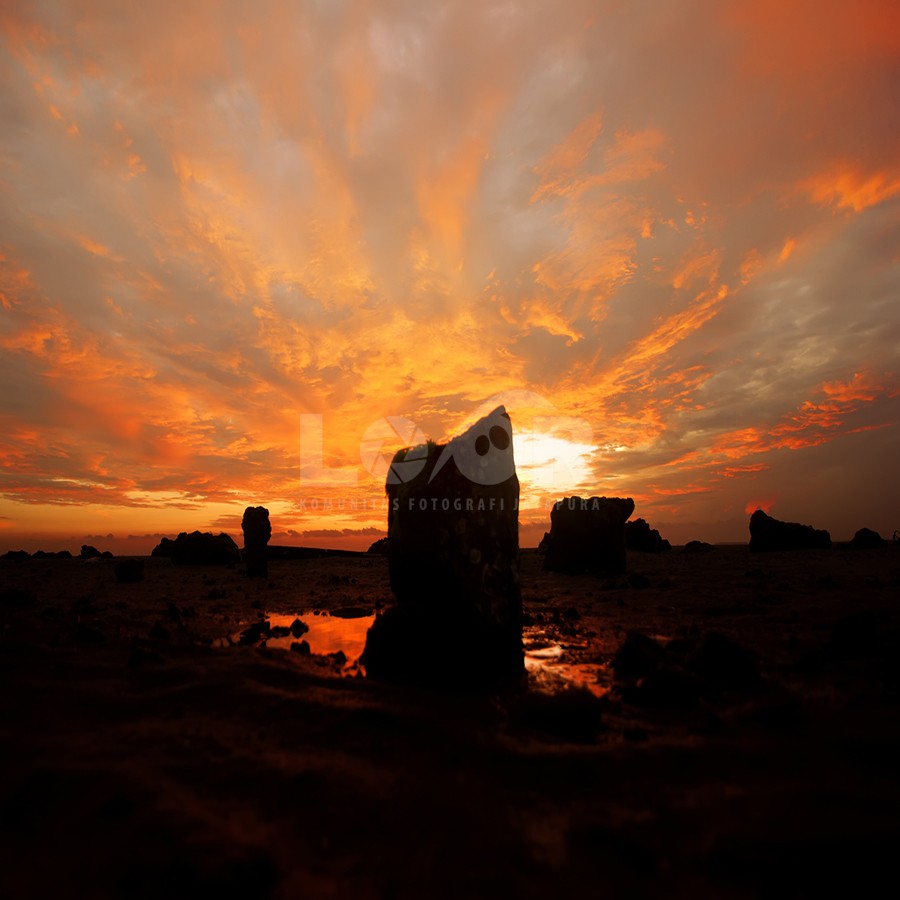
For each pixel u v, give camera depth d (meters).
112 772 2.84
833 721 3.59
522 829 2.41
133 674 4.75
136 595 11.69
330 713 3.79
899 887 2.01
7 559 26.73
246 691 4.25
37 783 2.73
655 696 4.23
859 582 10.46
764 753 3.15
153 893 1.99
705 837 2.32
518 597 5.60
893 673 4.46
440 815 2.51
